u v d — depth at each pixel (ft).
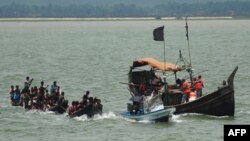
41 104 401.70
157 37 390.63
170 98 371.35
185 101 372.17
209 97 365.40
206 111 366.84
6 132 343.67
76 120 368.89
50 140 325.01
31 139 328.29
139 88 385.29
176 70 382.01
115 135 332.60
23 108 412.57
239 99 439.22
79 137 329.93
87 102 376.07
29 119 375.04
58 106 389.80
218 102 366.02
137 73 391.24
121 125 354.74
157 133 334.44
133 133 336.29
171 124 353.10
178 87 382.22
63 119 372.99
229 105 366.63
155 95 362.53
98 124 358.23
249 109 397.39
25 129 349.61
